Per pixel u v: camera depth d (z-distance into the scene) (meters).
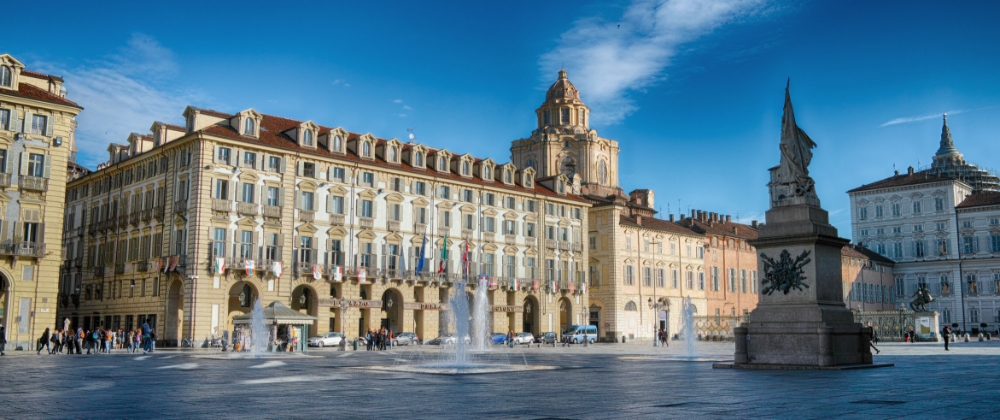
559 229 100.75
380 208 82.12
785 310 30.81
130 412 16.83
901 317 84.25
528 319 97.94
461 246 88.75
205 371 32.78
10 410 17.28
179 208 71.81
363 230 80.19
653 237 111.38
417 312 85.44
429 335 84.69
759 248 32.09
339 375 29.75
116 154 84.31
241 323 59.72
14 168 59.09
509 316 94.19
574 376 28.36
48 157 60.88
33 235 59.97
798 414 15.55
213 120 74.06
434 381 26.14
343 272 78.12
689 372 29.72
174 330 71.94
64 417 15.89
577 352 60.81
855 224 151.25
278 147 74.94
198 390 22.62
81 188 88.75
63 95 71.50
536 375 29.16
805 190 31.48
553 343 89.81
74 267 86.50
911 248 144.12
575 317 100.75
